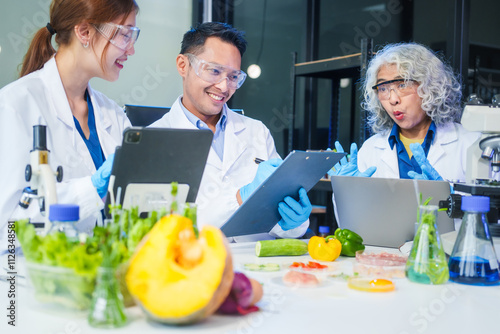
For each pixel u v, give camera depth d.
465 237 1.20
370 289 1.09
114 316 0.81
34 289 0.86
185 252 0.82
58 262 0.82
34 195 1.16
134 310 0.90
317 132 4.21
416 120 2.42
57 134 1.75
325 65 3.33
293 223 1.62
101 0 1.65
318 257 1.44
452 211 1.32
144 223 0.90
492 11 3.46
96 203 1.43
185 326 0.83
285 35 4.29
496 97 1.55
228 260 0.81
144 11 4.02
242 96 4.55
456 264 1.20
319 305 0.98
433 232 1.19
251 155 2.33
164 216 0.89
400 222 1.58
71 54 1.75
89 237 0.91
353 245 1.51
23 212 1.51
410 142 2.57
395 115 2.43
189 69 2.10
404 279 1.22
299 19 4.20
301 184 1.58
